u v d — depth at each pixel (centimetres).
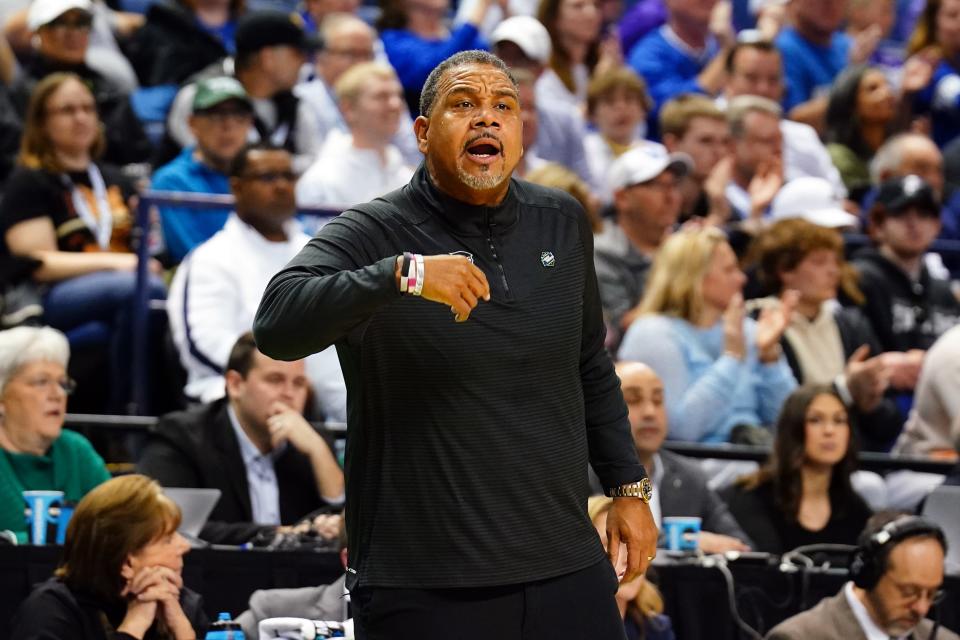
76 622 1423
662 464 1895
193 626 1504
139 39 2811
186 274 2102
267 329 933
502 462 964
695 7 3241
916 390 2269
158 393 2198
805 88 3369
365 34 2662
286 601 1534
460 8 3431
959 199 2967
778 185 2645
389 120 2425
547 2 2941
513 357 973
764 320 2220
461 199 997
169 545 1459
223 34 2952
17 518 1658
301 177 2436
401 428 966
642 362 2120
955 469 1989
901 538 1577
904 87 3195
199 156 2377
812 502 1900
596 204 2411
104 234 2311
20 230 2250
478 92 983
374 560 969
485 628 960
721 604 1684
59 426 1708
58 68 2588
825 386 1911
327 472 1809
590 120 2838
